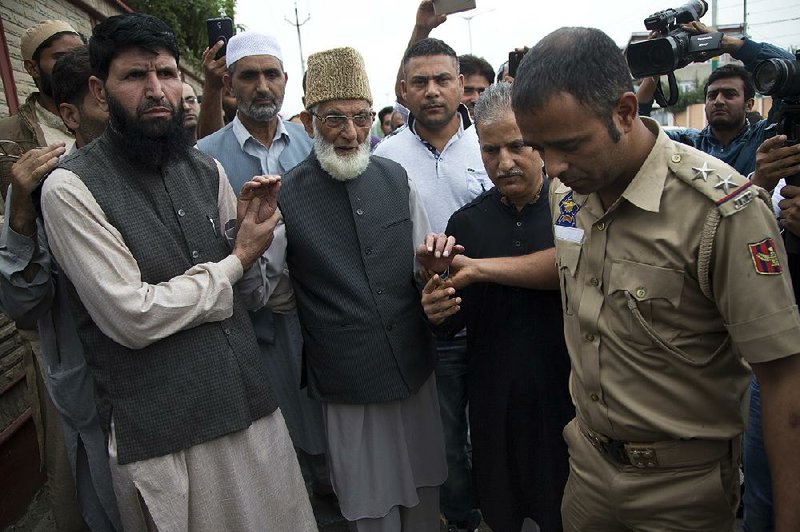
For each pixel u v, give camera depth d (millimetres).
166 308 1494
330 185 2025
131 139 1578
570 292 1452
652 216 1229
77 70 2004
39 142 2617
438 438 2213
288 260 2062
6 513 2775
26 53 2562
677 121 25625
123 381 1556
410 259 2084
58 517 2256
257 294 1897
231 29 3139
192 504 1620
